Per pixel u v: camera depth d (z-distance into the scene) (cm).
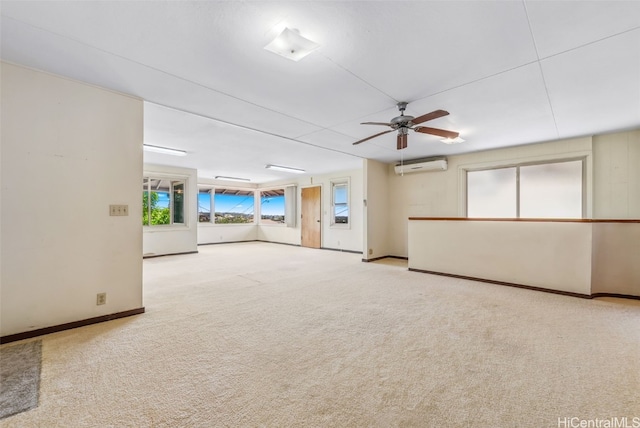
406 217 653
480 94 287
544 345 221
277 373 183
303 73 244
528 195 504
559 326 258
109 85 265
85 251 259
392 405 153
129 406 151
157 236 696
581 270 349
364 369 188
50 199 242
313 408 151
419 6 166
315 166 721
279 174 856
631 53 214
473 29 187
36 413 145
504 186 530
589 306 315
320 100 301
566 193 466
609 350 212
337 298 346
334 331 248
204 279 446
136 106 289
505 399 158
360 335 240
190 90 277
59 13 169
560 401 156
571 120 363
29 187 232
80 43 201
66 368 187
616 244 350
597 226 348
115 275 275
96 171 265
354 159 633
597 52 213
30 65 230
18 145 228
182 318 279
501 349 215
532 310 301
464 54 216
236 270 519
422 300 337
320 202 848
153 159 629
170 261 620
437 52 213
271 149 531
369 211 623
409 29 187
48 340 227
